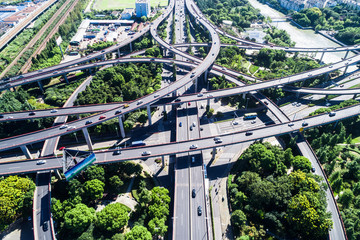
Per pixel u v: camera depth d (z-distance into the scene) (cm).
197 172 19662
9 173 18900
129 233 15362
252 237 16000
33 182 18850
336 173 19088
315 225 15488
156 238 16838
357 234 15925
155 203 17238
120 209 16912
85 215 16588
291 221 16438
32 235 17162
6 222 16838
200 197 17862
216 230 17350
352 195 17362
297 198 16562
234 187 19375
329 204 17662
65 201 17562
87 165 18712
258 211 17262
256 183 18150
